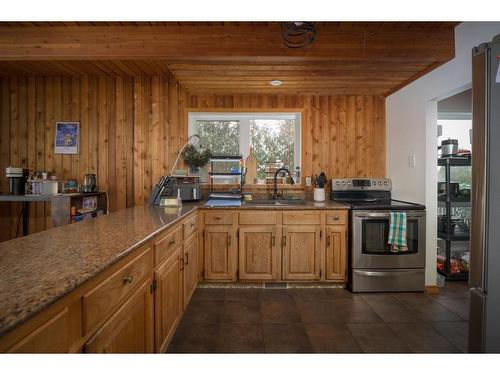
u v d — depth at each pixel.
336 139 3.71
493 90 1.38
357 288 2.94
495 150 1.38
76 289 0.89
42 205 3.57
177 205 2.86
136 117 3.60
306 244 3.03
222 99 3.65
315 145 3.71
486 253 1.42
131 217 2.11
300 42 2.38
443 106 3.71
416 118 3.07
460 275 3.29
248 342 2.03
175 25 2.38
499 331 1.40
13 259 1.06
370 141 3.72
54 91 3.59
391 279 2.94
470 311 1.51
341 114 3.71
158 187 3.07
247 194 3.66
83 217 3.24
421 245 2.94
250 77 3.08
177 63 2.65
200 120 3.92
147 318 1.49
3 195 3.14
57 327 0.80
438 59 2.50
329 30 2.42
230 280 3.03
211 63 2.65
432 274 2.98
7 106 3.60
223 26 2.39
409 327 2.24
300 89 3.47
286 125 3.97
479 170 1.45
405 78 3.13
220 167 3.72
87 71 3.42
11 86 3.59
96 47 2.37
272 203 3.30
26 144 3.60
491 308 1.41
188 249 2.44
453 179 3.84
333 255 3.03
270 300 2.74
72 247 1.23
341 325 2.27
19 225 3.59
